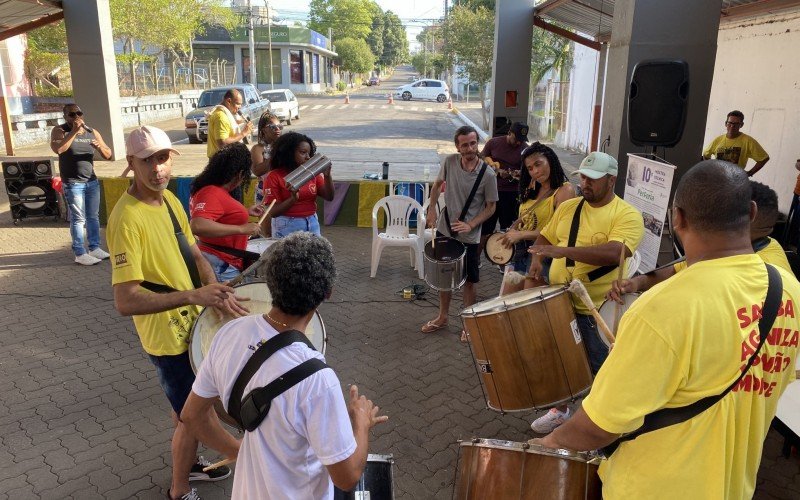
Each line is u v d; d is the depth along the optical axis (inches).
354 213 378.3
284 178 196.5
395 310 245.3
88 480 139.3
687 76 266.2
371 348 210.5
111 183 359.9
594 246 139.3
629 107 274.2
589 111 722.8
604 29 582.6
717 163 69.3
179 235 119.6
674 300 66.1
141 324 117.0
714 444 68.3
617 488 74.1
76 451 150.0
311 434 69.6
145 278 112.5
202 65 1744.6
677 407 68.0
